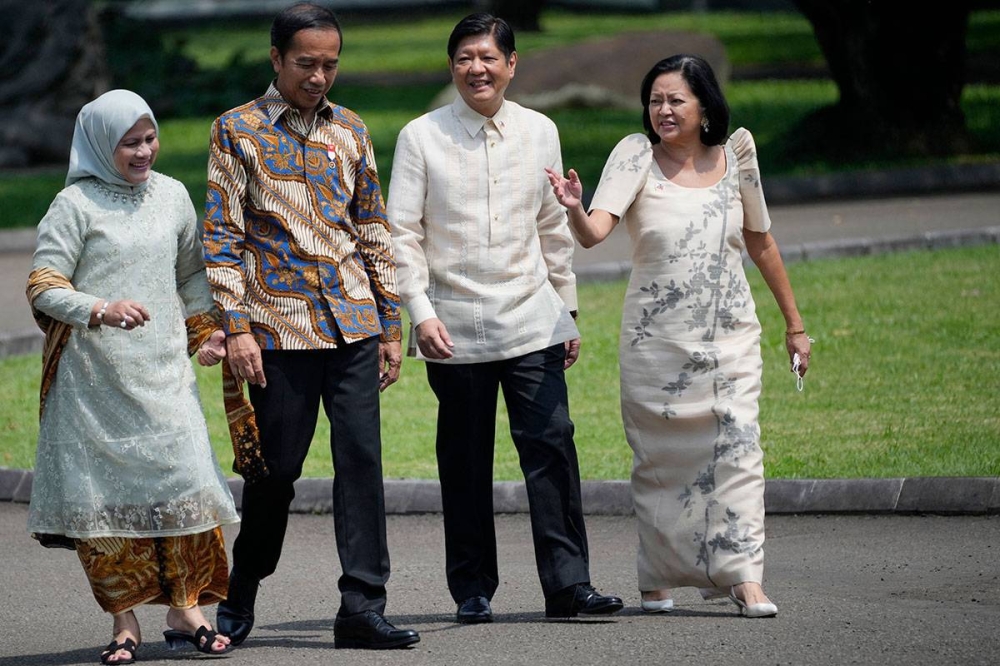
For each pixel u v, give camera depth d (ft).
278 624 59.88
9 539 75.92
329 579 67.51
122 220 53.67
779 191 183.62
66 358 53.31
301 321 53.57
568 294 59.31
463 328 57.11
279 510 55.36
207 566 54.75
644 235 57.82
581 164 205.98
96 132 53.11
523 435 57.11
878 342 105.19
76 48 263.29
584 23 440.04
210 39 434.71
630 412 58.08
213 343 53.67
